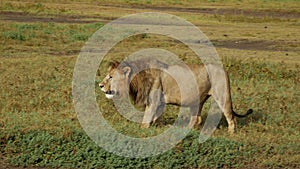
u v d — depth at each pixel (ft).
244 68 60.49
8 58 66.39
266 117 42.04
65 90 48.34
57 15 118.21
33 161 31.63
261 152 33.81
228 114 38.11
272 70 60.13
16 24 93.66
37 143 33.30
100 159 31.68
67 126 36.11
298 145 35.01
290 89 52.24
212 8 146.92
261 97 48.06
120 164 31.22
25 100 44.65
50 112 40.60
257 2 160.76
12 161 31.53
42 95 46.44
